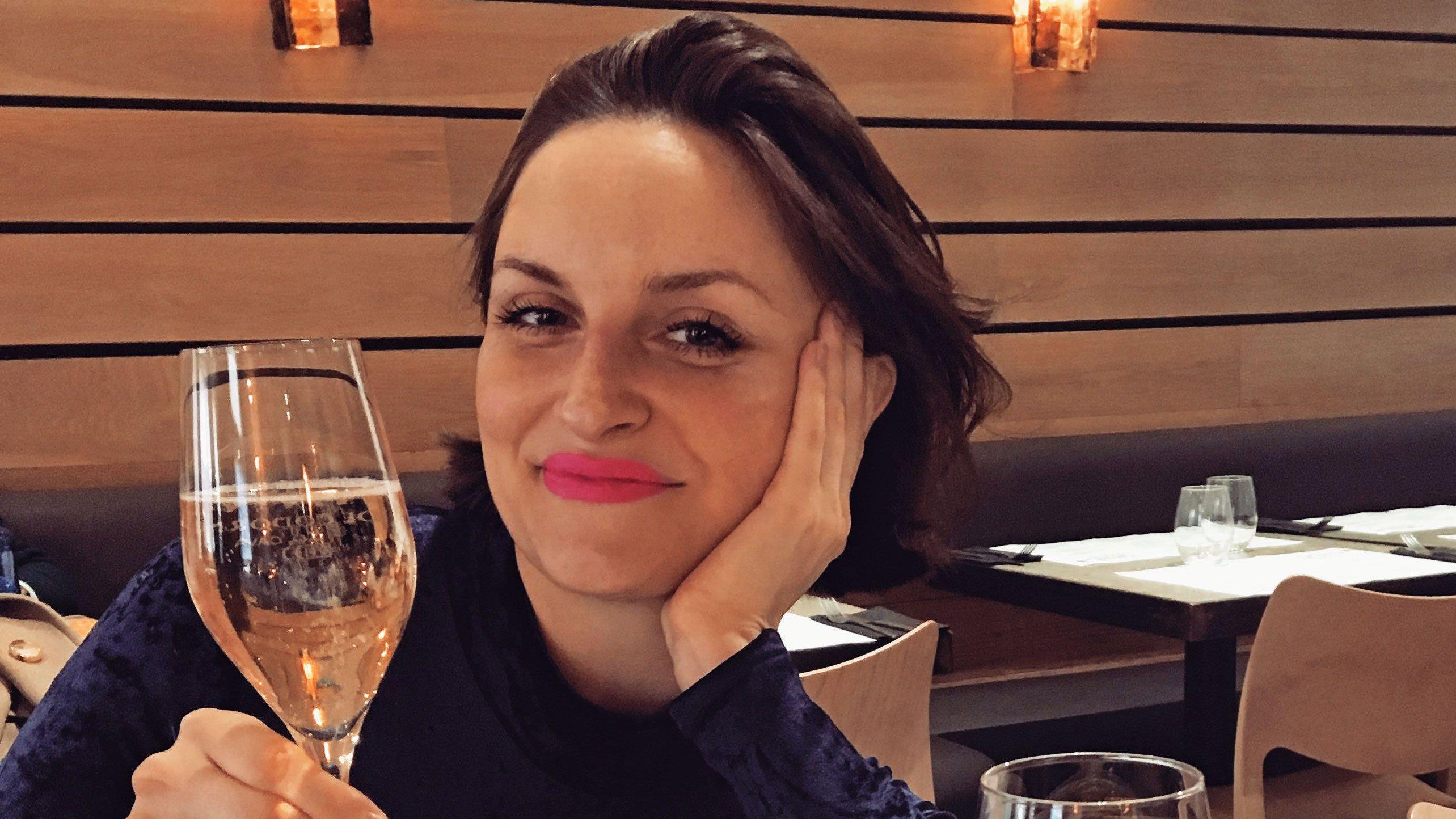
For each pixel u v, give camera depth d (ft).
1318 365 14.70
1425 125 15.08
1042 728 10.89
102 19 10.39
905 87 12.88
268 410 1.89
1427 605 7.07
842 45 12.62
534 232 2.36
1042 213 13.48
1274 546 9.94
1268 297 14.46
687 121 2.40
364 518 1.90
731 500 2.54
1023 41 13.11
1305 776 8.73
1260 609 7.76
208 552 1.87
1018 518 12.09
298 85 10.93
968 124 13.20
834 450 2.63
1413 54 14.97
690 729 2.52
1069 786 1.74
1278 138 14.43
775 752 2.47
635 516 2.44
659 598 2.59
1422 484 13.84
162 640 2.96
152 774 2.02
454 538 2.99
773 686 2.51
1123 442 12.69
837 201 2.51
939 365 2.83
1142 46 13.75
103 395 10.50
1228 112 14.19
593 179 2.35
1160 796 1.63
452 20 11.32
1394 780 8.60
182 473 1.94
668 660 2.71
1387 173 14.96
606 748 2.80
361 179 11.12
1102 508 12.43
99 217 10.50
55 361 10.38
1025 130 13.35
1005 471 12.08
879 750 5.83
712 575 2.54
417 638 2.89
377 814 1.89
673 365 2.44
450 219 11.41
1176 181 14.01
